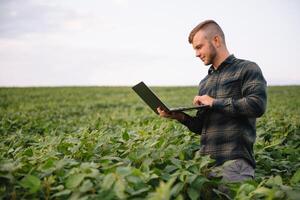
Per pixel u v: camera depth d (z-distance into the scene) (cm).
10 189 297
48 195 295
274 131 671
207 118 412
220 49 411
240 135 392
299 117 934
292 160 525
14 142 562
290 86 4528
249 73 390
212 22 413
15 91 3666
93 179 291
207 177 352
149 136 498
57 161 339
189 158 438
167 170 338
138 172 294
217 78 412
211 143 404
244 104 376
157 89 4372
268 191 277
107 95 3491
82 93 3647
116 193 259
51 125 941
